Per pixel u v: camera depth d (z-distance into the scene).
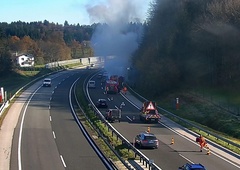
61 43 194.75
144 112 51.50
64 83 97.38
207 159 33.94
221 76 69.19
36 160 32.16
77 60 174.88
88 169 29.75
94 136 41.72
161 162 32.44
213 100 64.25
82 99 67.88
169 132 45.44
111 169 29.72
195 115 57.66
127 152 34.88
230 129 48.41
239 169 31.06
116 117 50.91
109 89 78.12
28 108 59.06
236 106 59.56
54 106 61.75
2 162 31.47
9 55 129.50
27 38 182.88
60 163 31.33
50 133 42.84
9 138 40.09
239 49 66.81
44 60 171.62
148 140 36.97
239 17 66.06
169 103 67.25
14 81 115.06
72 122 49.38
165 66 75.50
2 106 55.34
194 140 41.50
